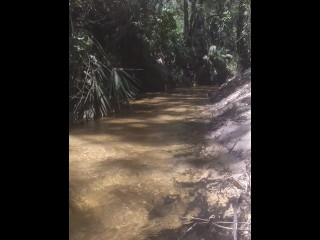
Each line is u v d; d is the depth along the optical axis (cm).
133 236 249
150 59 1268
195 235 247
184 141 532
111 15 1034
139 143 527
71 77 745
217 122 615
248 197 286
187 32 1666
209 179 350
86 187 344
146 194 324
